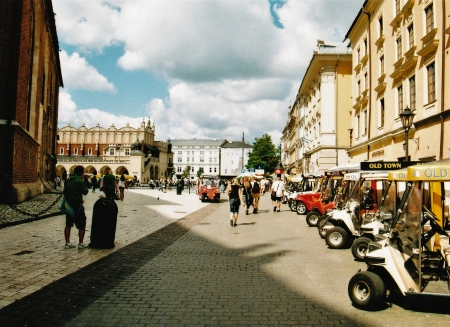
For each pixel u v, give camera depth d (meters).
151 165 84.31
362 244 7.98
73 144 92.75
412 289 4.85
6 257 7.47
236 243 10.10
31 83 22.39
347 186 11.12
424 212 5.88
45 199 20.38
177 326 4.28
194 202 27.62
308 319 4.56
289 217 17.45
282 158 91.69
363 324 4.43
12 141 16.05
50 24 31.16
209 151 135.38
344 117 33.00
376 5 21.42
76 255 7.91
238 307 4.95
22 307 4.75
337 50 34.00
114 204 9.01
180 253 8.59
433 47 14.46
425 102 15.21
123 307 4.89
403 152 17.38
